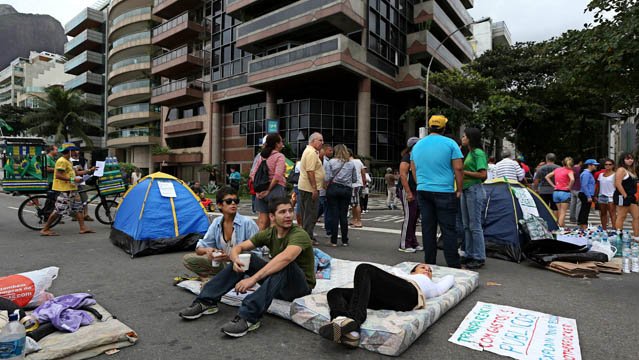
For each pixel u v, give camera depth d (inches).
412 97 1062.4
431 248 178.2
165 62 1307.8
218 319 121.0
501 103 902.4
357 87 976.9
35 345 89.7
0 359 75.1
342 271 165.0
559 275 177.9
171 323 117.8
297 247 117.3
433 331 110.9
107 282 163.0
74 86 1977.1
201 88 1251.8
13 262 199.0
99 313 111.3
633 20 382.3
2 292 108.0
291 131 1003.3
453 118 947.3
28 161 320.8
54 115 1504.7
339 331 94.0
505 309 126.5
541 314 122.0
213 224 154.0
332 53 811.4
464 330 110.0
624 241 186.9
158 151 1344.7
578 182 387.2
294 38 948.0
